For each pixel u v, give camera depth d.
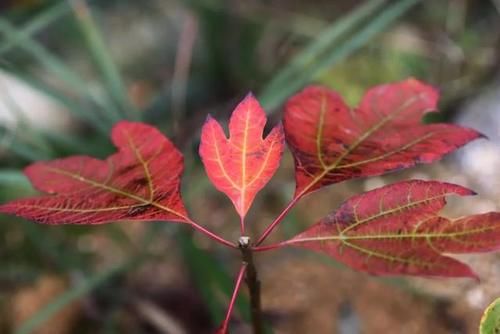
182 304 0.71
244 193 0.37
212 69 0.99
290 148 0.38
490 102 0.77
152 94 1.03
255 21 1.03
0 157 0.84
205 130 0.36
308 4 1.08
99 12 1.12
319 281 0.67
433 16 0.98
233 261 0.74
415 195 0.35
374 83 0.87
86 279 0.69
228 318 0.36
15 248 0.79
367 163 0.37
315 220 0.76
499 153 0.70
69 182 0.38
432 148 0.38
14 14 0.88
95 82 1.00
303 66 0.81
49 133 0.77
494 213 0.34
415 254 0.33
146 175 0.37
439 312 0.60
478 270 0.60
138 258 0.70
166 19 1.12
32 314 0.72
